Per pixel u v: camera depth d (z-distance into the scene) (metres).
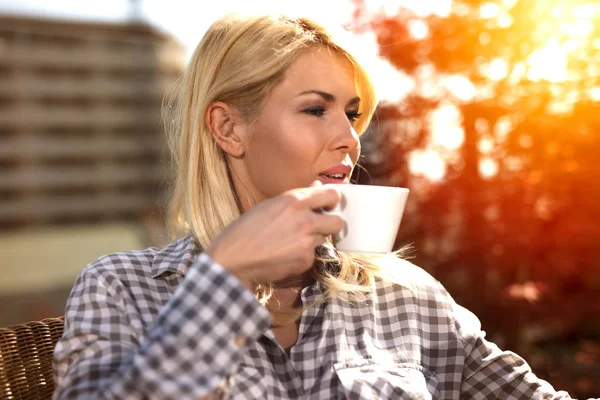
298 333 1.31
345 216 1.07
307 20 1.34
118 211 10.20
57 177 9.85
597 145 2.56
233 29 1.36
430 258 2.78
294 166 1.30
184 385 0.94
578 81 2.56
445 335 1.43
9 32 9.39
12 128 9.55
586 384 2.56
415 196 2.82
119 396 0.94
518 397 1.43
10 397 1.25
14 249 8.88
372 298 1.40
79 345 1.16
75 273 8.13
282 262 1.01
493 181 2.71
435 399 1.36
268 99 1.31
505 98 2.66
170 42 10.36
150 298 1.27
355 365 1.28
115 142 10.20
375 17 2.86
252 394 1.18
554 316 2.66
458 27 2.72
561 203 2.62
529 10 2.60
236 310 0.97
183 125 1.44
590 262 2.61
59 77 9.84
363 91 1.42
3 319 5.77
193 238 1.38
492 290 2.71
